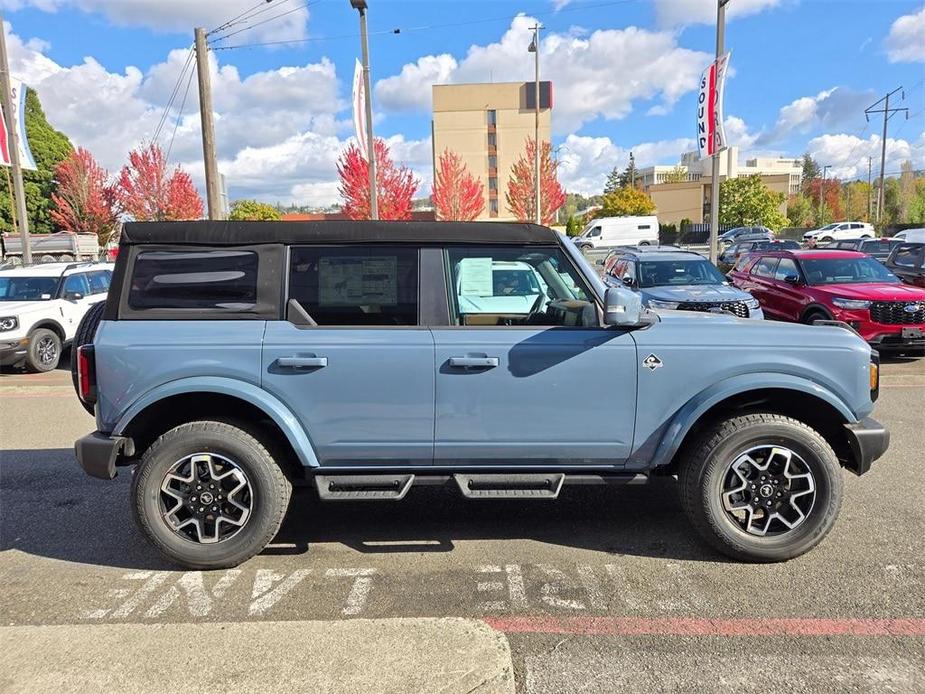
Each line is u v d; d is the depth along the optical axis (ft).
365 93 61.93
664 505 16.01
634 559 13.16
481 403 12.51
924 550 13.33
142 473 12.41
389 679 9.14
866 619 10.85
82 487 17.79
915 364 33.76
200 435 12.41
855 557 13.08
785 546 12.71
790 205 272.72
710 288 36.09
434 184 178.19
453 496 16.79
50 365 37.50
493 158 260.62
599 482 12.96
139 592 12.05
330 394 12.41
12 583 12.45
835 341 12.87
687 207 268.82
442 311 12.82
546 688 9.18
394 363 12.36
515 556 13.38
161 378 12.26
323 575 12.63
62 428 24.41
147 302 12.63
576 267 12.98
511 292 13.00
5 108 62.69
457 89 255.91
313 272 12.80
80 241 111.45
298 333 12.48
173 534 12.63
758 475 12.75
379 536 14.42
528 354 12.46
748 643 10.21
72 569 13.01
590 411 12.63
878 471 18.01
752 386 12.51
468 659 9.55
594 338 12.64
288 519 15.40
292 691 8.92
